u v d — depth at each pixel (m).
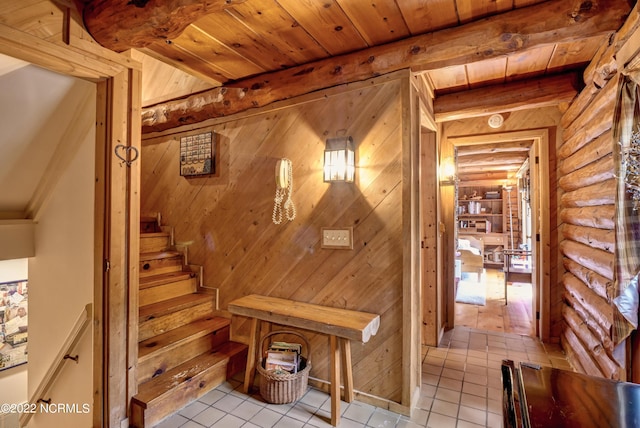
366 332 1.96
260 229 2.73
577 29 1.72
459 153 4.75
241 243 2.84
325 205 2.42
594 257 2.27
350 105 2.33
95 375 1.94
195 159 3.06
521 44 1.84
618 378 1.87
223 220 2.95
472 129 3.62
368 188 2.26
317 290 2.45
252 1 1.72
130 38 1.76
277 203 2.61
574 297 2.82
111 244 1.92
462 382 2.52
